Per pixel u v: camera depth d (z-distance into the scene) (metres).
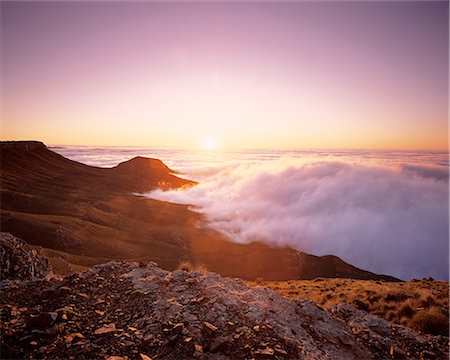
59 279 9.17
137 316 7.01
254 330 6.71
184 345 5.91
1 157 176.38
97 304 7.48
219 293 8.15
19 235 78.06
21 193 122.19
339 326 8.52
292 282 27.72
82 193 160.88
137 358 5.51
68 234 84.31
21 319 6.46
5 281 9.12
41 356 5.33
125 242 97.81
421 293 14.25
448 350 8.14
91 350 5.61
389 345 7.95
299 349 6.44
